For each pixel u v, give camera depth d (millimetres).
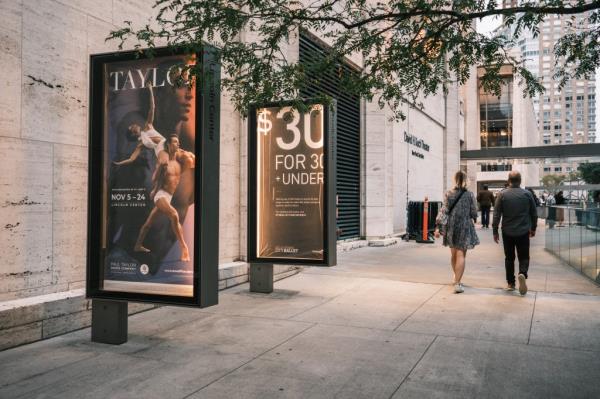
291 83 4879
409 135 20016
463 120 46969
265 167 7734
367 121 15250
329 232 7359
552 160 40500
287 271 9172
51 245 5449
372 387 3799
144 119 4934
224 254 8422
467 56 5008
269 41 4715
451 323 5766
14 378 3936
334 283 8461
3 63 4910
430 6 4441
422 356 4555
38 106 5297
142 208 4906
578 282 8594
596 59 4676
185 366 4254
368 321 5859
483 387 3807
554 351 4703
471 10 4570
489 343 4969
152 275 4848
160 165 4871
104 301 4918
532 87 4781
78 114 5797
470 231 7578
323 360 4434
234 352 4656
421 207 16500
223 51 4562
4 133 4930
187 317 6039
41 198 5332
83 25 5855
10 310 4688
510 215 7516
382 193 15359
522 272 7363
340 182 13906
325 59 5148
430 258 11922
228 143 8516
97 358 4457
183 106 4812
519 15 4305
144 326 5602
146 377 3984
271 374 4070
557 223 12219
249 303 6863
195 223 4660
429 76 5664
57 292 5508
